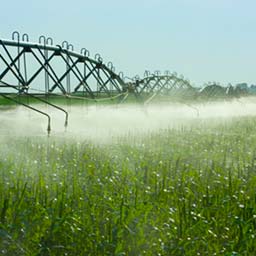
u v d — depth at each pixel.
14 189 9.84
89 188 10.78
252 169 13.75
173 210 9.23
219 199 10.03
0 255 7.38
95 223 8.27
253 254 7.70
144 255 7.54
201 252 7.77
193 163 14.91
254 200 9.87
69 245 7.61
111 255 7.40
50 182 11.24
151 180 11.70
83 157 14.81
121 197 9.94
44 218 8.30
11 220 8.29
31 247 7.59
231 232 8.46
